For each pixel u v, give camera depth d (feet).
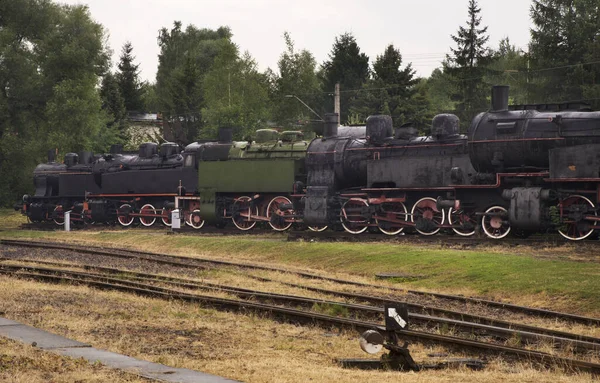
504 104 87.20
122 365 31.53
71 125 181.68
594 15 195.31
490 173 87.40
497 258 67.62
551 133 81.20
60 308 49.70
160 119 315.17
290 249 88.02
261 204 118.62
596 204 79.51
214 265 81.97
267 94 272.72
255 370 32.65
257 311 50.42
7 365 30.86
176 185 133.69
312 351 38.75
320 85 281.33
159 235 115.24
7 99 181.98
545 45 199.11
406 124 99.66
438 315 49.32
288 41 277.03
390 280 67.21
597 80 186.70
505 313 50.52
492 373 32.99
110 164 148.66
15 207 168.96
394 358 34.58
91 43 190.60
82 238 121.70
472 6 229.86
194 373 30.50
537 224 80.64
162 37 376.48
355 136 105.60
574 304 51.44
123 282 65.31
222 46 254.68
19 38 189.57
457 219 91.66
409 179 95.50
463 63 230.27
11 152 183.01
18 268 76.18
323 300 53.72
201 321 47.44
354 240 95.20
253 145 120.88
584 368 33.04
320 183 106.01
